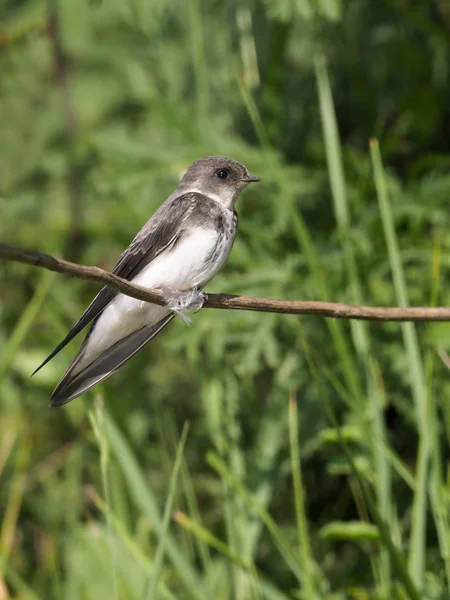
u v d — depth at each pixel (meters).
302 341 8.41
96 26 12.87
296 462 8.59
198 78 11.27
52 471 11.75
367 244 10.63
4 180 12.95
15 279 12.41
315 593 8.77
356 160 11.23
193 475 11.77
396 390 10.72
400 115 12.03
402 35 11.85
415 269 11.01
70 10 12.76
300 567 8.85
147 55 12.47
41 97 13.38
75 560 10.30
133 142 11.29
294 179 11.16
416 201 10.86
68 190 12.76
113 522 9.21
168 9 12.34
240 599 9.30
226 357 10.70
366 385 10.45
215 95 12.17
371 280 10.83
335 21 11.01
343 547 11.07
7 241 12.50
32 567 11.70
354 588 9.78
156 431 12.11
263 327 10.48
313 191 11.23
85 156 12.66
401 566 7.85
